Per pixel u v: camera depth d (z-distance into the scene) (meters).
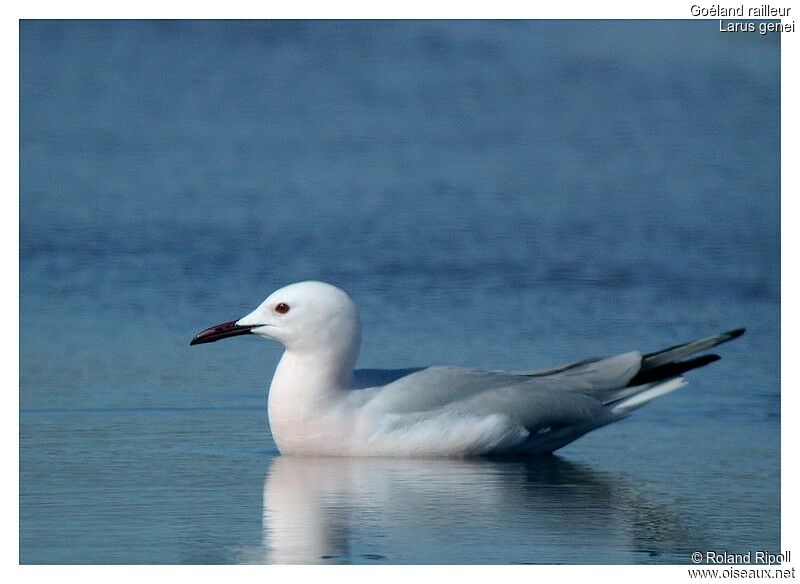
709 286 20.03
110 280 19.73
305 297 13.46
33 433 13.86
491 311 18.66
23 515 11.50
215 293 19.31
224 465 13.01
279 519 11.43
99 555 10.67
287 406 13.40
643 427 14.48
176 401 15.05
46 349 16.88
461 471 12.96
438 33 32.16
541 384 13.72
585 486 12.48
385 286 19.77
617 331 17.83
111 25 30.70
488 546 10.89
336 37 31.81
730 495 12.23
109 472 12.66
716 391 15.68
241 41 31.12
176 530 11.18
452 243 21.80
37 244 21.17
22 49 30.19
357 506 11.82
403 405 13.44
